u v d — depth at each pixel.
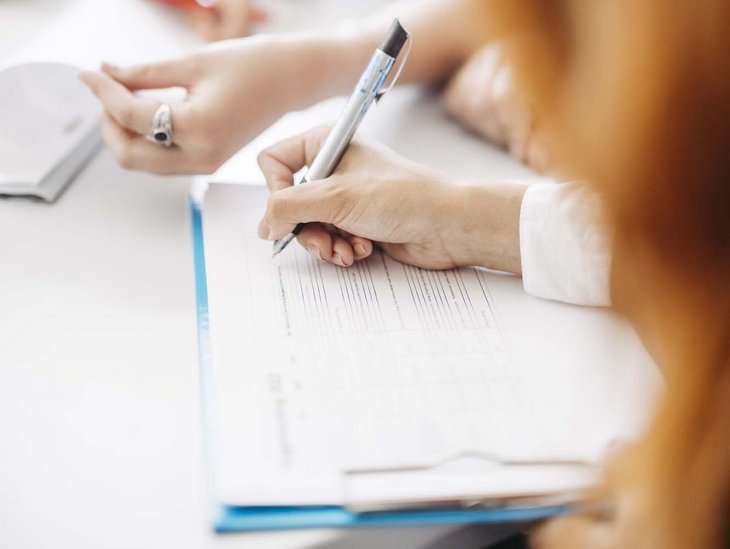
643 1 0.18
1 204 0.58
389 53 0.53
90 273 0.53
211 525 0.38
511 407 0.45
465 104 0.71
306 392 0.44
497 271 0.57
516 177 0.66
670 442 0.28
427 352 0.48
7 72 0.60
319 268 0.55
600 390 0.47
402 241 0.55
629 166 0.21
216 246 0.55
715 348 0.25
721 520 0.30
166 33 0.78
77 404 0.43
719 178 0.21
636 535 0.32
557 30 0.19
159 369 0.46
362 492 0.39
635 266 0.25
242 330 0.48
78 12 0.79
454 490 0.40
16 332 0.48
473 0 0.20
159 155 0.60
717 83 0.19
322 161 0.55
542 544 0.40
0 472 0.39
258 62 0.63
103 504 0.38
